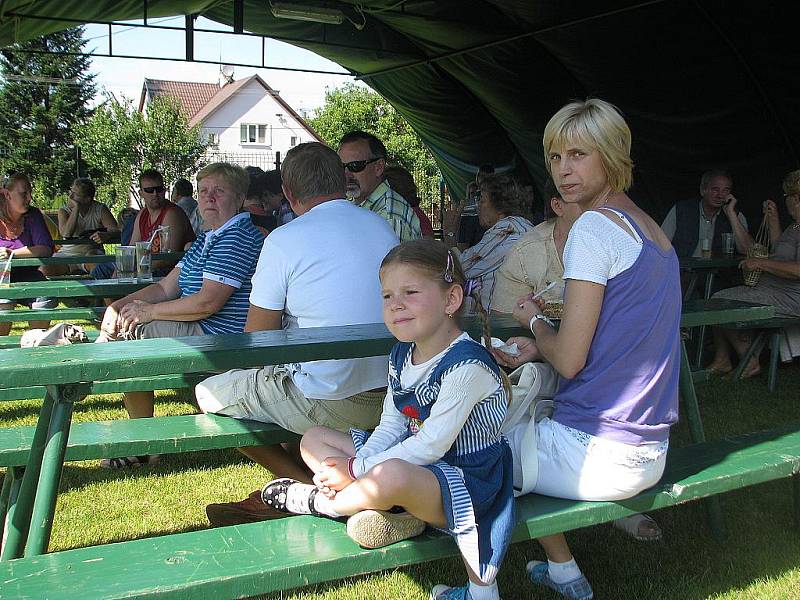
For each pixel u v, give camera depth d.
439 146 12.42
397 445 2.01
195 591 1.68
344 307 2.69
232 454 4.05
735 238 6.21
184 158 39.50
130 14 8.10
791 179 5.42
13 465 2.48
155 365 1.99
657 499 2.27
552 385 2.37
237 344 2.19
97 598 1.61
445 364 2.01
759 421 4.59
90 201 10.64
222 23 9.72
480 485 2.00
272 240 2.75
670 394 2.23
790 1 6.37
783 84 7.09
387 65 11.23
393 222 4.73
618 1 7.44
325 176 2.85
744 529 3.04
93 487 3.57
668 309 2.16
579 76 9.20
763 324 5.24
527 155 11.04
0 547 2.65
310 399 2.71
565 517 2.11
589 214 2.15
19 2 6.68
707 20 7.13
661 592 2.55
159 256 6.40
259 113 52.75
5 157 40.47
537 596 2.52
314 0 9.12
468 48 9.80
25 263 6.20
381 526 1.88
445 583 2.63
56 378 1.87
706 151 8.20
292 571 1.78
